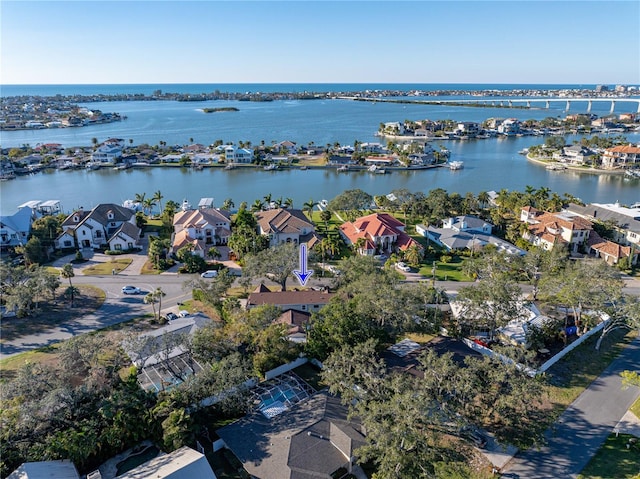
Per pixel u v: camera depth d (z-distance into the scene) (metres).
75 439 38.12
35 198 156.25
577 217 103.50
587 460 41.00
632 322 57.62
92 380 43.19
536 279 78.56
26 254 88.06
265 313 54.72
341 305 56.84
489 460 40.97
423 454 36.84
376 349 54.53
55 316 68.12
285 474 37.06
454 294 76.12
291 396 48.56
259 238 93.38
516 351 46.50
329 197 158.75
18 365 55.38
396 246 98.19
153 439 42.00
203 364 51.16
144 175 195.88
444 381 42.88
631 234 98.56
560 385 51.66
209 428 44.19
